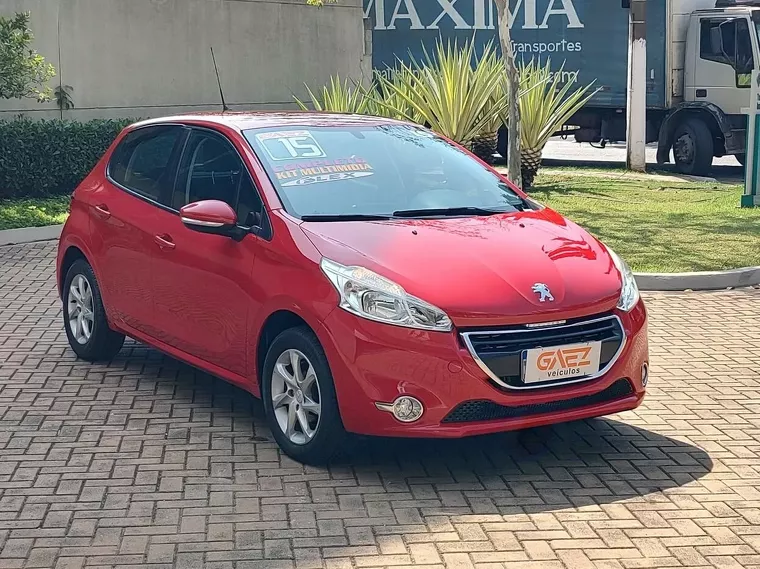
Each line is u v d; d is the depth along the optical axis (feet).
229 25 62.69
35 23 53.83
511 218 20.44
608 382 17.97
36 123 51.03
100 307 24.16
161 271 21.59
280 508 16.61
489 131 58.95
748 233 40.52
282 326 19.04
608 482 17.92
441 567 14.60
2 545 15.21
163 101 59.88
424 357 16.81
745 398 22.56
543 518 16.37
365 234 18.62
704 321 29.25
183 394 22.57
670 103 68.28
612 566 14.73
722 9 65.77
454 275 17.58
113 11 57.11
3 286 33.60
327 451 18.03
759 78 47.16
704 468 18.58
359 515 16.39
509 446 19.63
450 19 75.92
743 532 15.90
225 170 21.02
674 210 47.67
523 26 74.23
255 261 19.12
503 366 17.07
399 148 22.09
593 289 18.13
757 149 47.44
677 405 22.09
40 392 22.57
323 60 68.03
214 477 17.87
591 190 56.13
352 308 17.24
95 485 17.47
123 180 23.94
